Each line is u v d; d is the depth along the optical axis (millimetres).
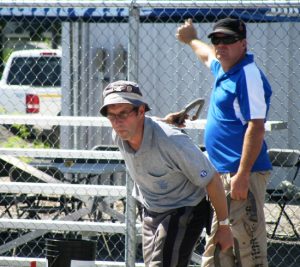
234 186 18984
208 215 17297
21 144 38562
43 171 29125
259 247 19469
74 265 18891
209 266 19875
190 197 17031
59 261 18938
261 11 31172
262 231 19531
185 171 16500
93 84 39406
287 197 30344
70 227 23141
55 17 34938
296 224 33594
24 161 30688
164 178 16750
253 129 18828
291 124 39188
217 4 21203
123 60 39125
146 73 39656
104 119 23906
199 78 39438
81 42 39250
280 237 31219
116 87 16250
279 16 34000
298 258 28781
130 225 21641
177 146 16156
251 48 39250
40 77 56062
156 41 39406
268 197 30547
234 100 19234
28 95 55000
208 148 19938
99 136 38531
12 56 56781
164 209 17094
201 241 26219
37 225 23297
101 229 22922
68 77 39500
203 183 16500
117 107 16125
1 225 23391
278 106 39375
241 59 19438
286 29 39031
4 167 32344
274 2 21141
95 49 39281
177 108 39625
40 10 33625
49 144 39438
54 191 23641
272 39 39125
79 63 39344
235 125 19328
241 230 19391
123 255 29250
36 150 24484
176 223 16859
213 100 19875
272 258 28156
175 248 16766
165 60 39531
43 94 55219
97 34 39219
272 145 39406
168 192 16969
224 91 19422
